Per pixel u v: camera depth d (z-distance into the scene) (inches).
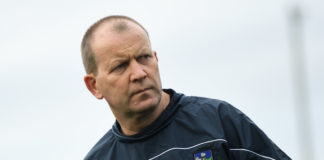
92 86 430.3
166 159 410.9
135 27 406.0
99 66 412.2
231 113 411.8
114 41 402.0
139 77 394.9
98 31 414.6
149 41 409.1
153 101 400.8
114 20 414.6
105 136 449.4
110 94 410.9
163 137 417.1
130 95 400.5
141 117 411.8
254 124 408.2
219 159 398.3
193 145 406.3
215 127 407.5
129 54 397.7
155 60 406.6
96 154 442.3
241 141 400.8
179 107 425.7
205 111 418.0
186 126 414.9
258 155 398.3
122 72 402.0
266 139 404.5
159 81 406.0
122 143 431.5
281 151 408.2
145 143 420.5
